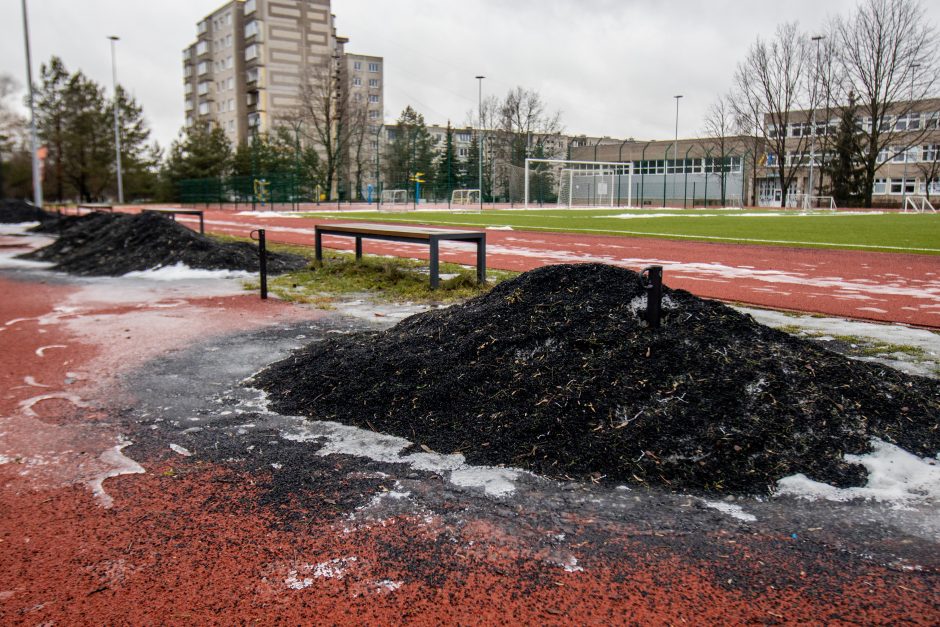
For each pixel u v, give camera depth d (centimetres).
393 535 274
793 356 405
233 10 8494
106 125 6250
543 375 402
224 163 6894
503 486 318
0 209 2750
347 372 454
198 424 405
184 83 10300
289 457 354
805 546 264
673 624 218
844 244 1636
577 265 512
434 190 5650
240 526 282
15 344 621
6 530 279
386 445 367
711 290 894
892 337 607
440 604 229
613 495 308
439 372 430
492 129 8094
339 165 6750
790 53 5538
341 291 909
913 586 237
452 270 1091
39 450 367
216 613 224
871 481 314
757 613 223
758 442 337
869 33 5122
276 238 1853
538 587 238
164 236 1226
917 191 6481
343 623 218
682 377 382
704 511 293
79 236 1455
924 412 372
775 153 6319
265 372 501
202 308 802
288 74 8394
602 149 7469
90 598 233
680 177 6469
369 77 9862
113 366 541
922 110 5784
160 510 297
